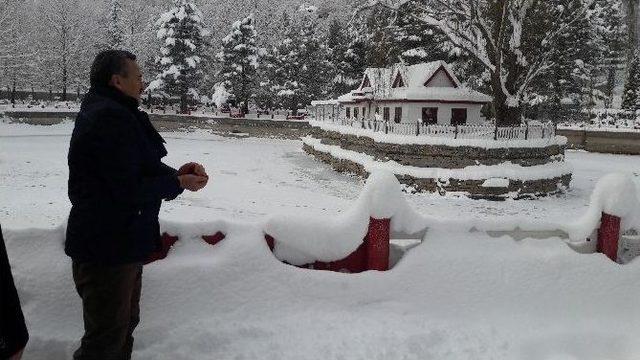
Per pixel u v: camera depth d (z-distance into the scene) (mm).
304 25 68500
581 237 5086
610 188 5027
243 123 60375
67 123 56281
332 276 4590
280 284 4484
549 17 30312
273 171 32188
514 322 4559
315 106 55188
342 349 3973
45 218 15719
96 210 3086
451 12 29328
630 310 4781
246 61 65188
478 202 23000
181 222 4547
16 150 36406
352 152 31891
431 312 4602
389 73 34938
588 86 67438
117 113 3045
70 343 3877
